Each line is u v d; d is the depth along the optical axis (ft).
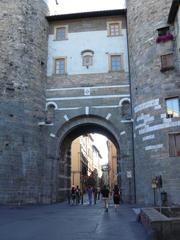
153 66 80.53
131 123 91.15
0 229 39.75
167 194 70.33
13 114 85.40
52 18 102.73
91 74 97.50
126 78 95.81
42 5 101.14
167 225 31.19
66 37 102.47
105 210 65.16
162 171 72.49
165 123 74.69
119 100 93.81
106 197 66.13
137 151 82.53
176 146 72.38
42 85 95.81
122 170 88.58
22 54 90.99
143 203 77.30
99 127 101.30
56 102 96.12
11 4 94.07
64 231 37.86
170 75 76.89
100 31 101.91
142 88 82.43
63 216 56.03
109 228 40.09
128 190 86.79
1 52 88.84
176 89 75.20
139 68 84.89
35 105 91.30
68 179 107.76
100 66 98.02
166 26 80.74
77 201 95.91
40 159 89.51
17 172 82.58
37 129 90.38
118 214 59.06
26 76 90.38
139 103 82.79
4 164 80.94
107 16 102.58
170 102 75.87
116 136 91.81
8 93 86.17
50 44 102.37
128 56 97.50
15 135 84.33
